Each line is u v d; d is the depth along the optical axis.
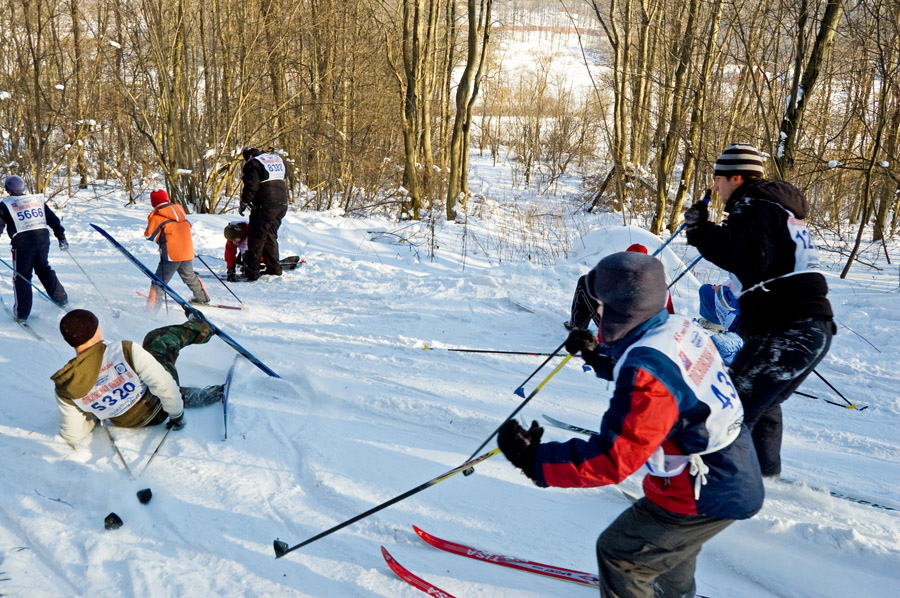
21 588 2.87
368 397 4.77
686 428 1.98
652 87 16.64
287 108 15.02
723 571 3.02
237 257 8.45
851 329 6.42
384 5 15.77
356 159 15.08
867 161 9.58
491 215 15.13
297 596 2.85
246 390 4.92
